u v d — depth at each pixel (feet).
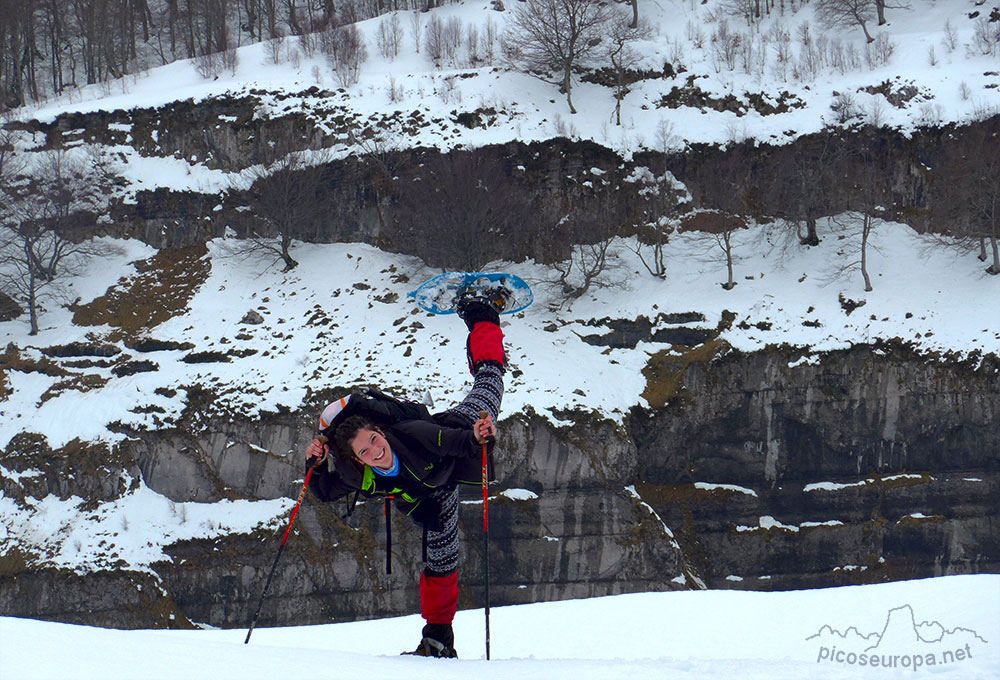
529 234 151.02
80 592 113.09
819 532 123.34
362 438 15.48
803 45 175.73
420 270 148.97
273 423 122.62
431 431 16.05
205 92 171.42
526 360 129.08
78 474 122.21
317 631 47.47
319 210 157.38
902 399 125.29
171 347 137.49
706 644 40.06
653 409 126.41
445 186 148.15
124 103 174.40
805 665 14.01
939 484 123.24
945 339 126.41
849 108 157.89
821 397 126.72
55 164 158.40
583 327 137.80
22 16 220.43
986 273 135.44
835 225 149.59
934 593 43.60
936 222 145.69
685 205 157.07
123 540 116.98
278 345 135.23
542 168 155.63
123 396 129.18
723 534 124.16
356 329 136.77
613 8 185.06
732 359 128.36
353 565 114.42
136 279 155.94
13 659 9.41
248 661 11.09
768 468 126.52
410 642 43.39
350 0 228.22
